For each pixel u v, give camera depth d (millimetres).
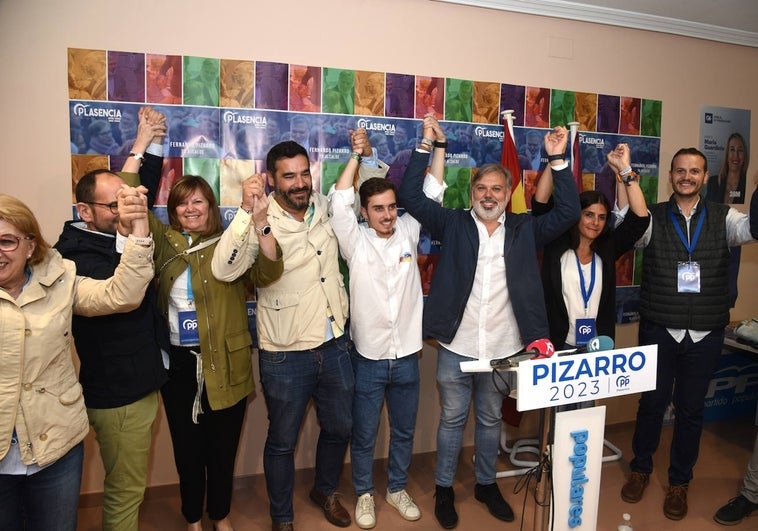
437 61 2898
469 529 2488
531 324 2412
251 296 2732
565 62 3148
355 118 2783
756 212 2428
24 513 1615
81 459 1670
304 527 2492
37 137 2381
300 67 2668
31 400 1464
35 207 2410
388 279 2400
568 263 2674
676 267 2621
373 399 2461
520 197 2953
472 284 2424
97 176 1832
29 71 2344
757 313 3795
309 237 2258
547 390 1677
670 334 2648
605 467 3098
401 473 2605
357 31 2746
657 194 3455
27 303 1460
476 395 2602
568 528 1826
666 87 3398
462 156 2992
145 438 1935
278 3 2609
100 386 1846
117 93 2441
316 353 2266
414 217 2564
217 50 2549
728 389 3734
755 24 3371
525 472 2939
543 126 3135
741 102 3611
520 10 2992
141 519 2533
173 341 2119
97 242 1821
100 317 1808
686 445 2668
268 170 2230
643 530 2516
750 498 2584
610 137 3291
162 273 2104
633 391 1825
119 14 2414
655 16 3230
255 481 2842
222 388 2105
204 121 2561
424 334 2527
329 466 2527
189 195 2068
